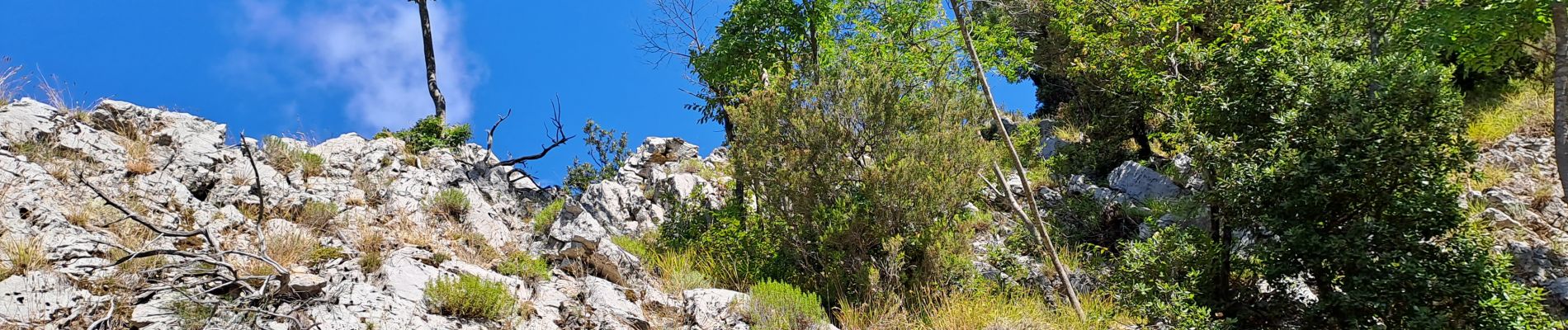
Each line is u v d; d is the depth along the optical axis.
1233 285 9.90
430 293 7.70
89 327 6.06
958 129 11.46
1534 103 16.41
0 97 9.65
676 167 16.38
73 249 7.11
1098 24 17.34
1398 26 13.56
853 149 11.55
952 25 14.34
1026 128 17.66
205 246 8.20
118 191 8.72
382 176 12.30
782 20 14.10
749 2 13.90
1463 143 8.98
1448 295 8.40
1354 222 8.84
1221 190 9.67
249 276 7.09
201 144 10.50
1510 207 12.44
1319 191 8.68
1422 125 8.92
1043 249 12.57
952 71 14.30
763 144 11.39
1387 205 8.84
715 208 13.55
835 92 11.62
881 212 10.74
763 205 11.48
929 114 11.73
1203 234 9.77
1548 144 14.51
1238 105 9.81
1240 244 9.85
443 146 15.01
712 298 9.15
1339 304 8.65
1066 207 15.09
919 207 10.67
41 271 6.54
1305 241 8.79
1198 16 14.39
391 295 7.55
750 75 14.27
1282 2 14.60
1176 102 11.66
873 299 10.23
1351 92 9.39
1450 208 8.77
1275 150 9.36
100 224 7.89
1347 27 14.02
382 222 10.65
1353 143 8.92
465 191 13.22
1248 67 9.94
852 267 10.66
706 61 14.25
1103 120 19.20
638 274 10.18
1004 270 11.88
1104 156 18.61
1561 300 10.55
